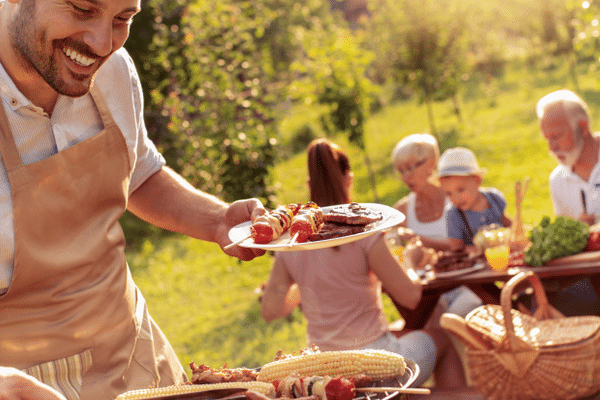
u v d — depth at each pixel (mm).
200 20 8727
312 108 12648
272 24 25125
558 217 3490
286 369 1267
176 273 9227
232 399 1034
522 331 3041
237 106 8523
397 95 27641
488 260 3496
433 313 3740
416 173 4266
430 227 4324
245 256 1487
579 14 8922
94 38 1116
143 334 1501
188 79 8648
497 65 29875
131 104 1490
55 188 1306
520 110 19094
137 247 11359
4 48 1215
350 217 1422
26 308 1289
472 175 4027
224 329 6547
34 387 908
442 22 17422
